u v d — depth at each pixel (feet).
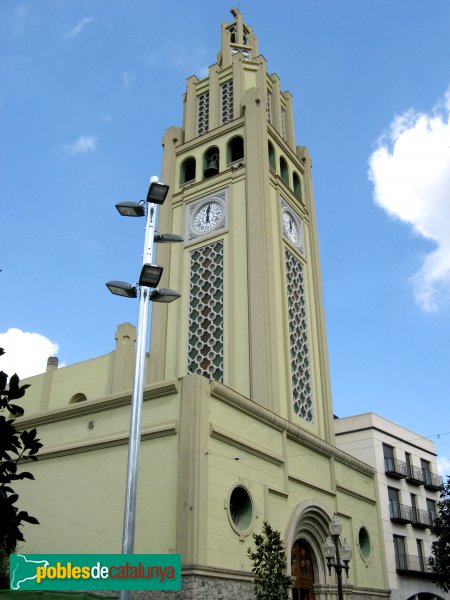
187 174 119.34
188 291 101.40
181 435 59.77
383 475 123.95
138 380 41.93
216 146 114.93
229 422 65.41
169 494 57.82
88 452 67.10
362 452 126.11
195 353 94.79
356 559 85.35
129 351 91.61
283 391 90.48
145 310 44.52
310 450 82.23
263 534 64.34
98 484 64.13
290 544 68.64
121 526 59.77
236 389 86.79
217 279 98.73
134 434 39.99
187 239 107.55
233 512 64.28
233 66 123.44
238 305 93.56
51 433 71.61
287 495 71.82
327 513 78.74
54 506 66.28
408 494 128.47
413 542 122.93
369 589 85.30
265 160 105.19
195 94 129.18
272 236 99.40
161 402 63.57
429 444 142.92
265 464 69.67
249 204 100.58
